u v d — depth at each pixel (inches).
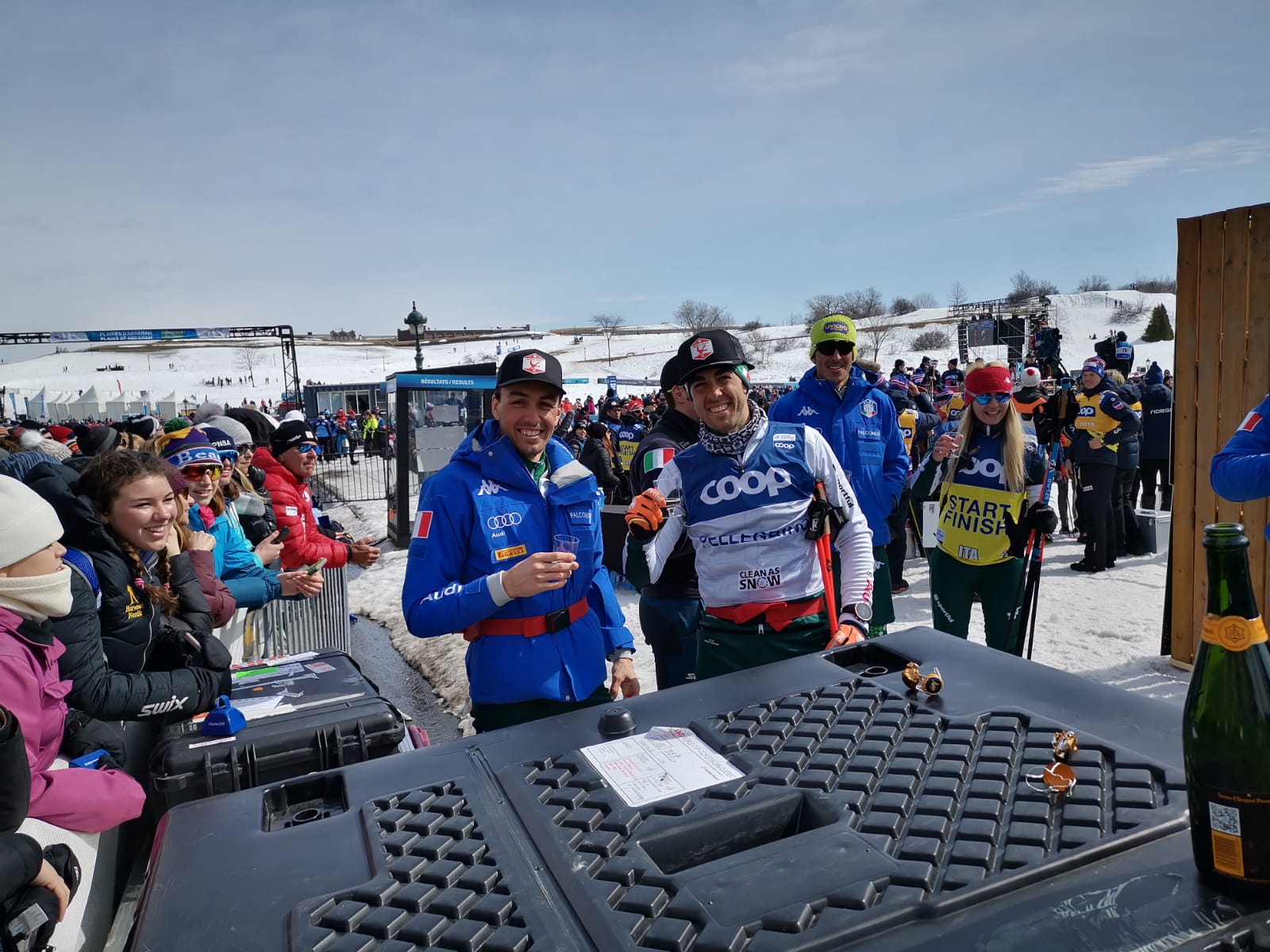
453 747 51.2
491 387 437.7
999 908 32.1
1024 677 54.4
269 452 207.3
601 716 53.2
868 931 31.2
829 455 101.5
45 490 101.3
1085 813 37.3
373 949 32.8
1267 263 156.9
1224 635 34.1
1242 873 31.6
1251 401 162.2
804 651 98.5
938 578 158.6
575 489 99.5
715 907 32.8
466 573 95.3
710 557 100.6
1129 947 29.6
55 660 85.3
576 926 33.1
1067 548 310.0
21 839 67.8
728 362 95.6
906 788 41.1
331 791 48.5
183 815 45.4
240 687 113.1
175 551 123.0
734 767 45.4
